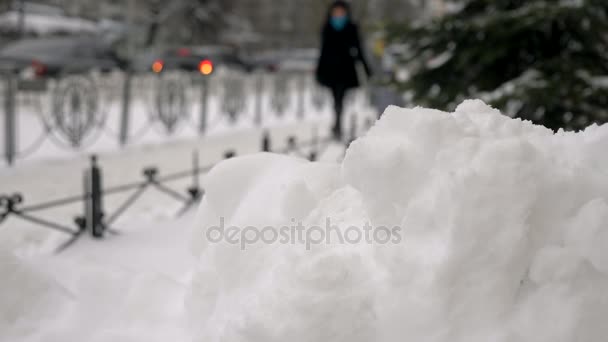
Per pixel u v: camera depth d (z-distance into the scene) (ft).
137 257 11.16
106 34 88.58
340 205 5.93
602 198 4.72
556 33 18.38
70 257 10.60
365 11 86.48
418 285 4.70
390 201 5.02
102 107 34.40
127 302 7.91
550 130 5.78
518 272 4.57
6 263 7.67
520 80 16.72
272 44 148.77
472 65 19.43
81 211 15.89
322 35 28.71
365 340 4.81
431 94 19.97
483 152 4.78
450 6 20.11
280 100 42.29
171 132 30.32
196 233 7.23
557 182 4.72
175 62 61.11
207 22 101.19
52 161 22.24
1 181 18.99
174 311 7.64
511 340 4.40
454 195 4.65
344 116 41.11
